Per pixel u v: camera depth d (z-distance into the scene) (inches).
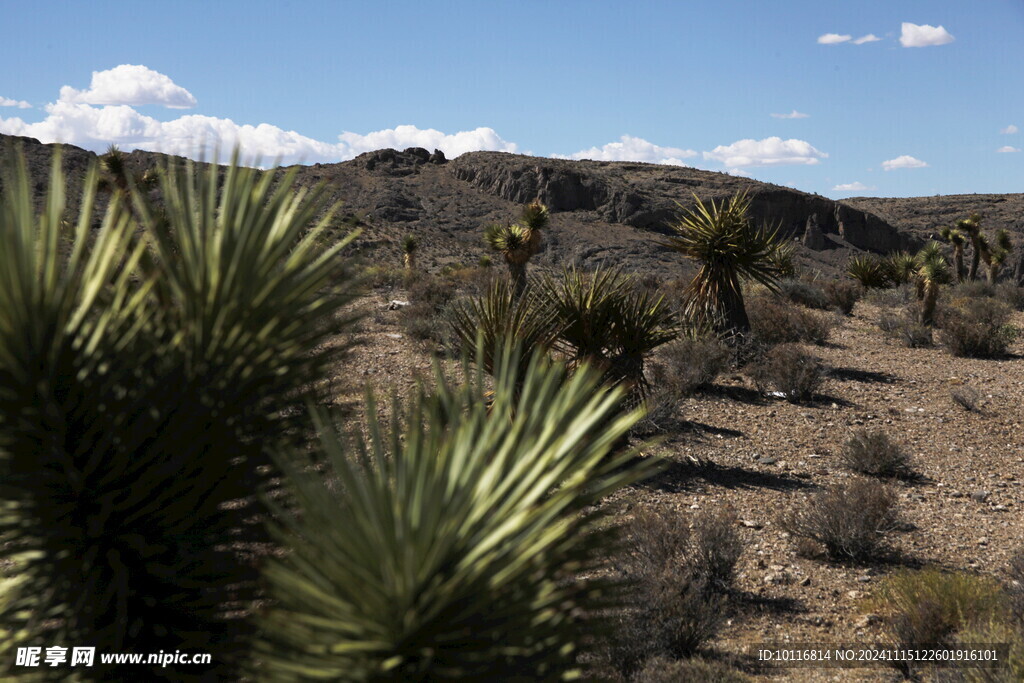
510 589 53.2
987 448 436.1
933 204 6156.5
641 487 326.6
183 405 57.9
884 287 1181.1
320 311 63.9
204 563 58.9
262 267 60.7
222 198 60.7
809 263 4854.8
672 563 246.5
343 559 48.1
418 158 5989.2
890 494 310.2
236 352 59.9
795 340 719.7
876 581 267.1
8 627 57.2
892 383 581.0
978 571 278.5
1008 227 5349.4
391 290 911.0
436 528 49.7
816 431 448.8
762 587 261.0
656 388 427.8
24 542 56.7
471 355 209.8
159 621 57.7
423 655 48.6
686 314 582.2
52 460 54.7
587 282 301.0
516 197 5231.3
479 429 60.7
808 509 320.5
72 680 55.2
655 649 202.2
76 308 56.4
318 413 62.7
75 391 55.3
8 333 53.1
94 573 56.5
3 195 54.7
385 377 395.9
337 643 47.5
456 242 3627.0
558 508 54.1
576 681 58.3
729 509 313.4
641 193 5078.7
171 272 59.6
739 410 480.7
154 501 56.9
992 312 888.3
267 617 52.1
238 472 60.4
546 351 199.8
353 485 51.4
